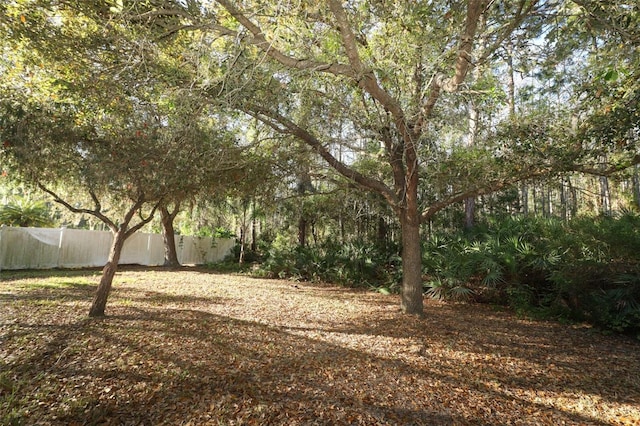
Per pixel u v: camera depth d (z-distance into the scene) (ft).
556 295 28.71
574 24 17.02
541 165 22.16
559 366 16.85
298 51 18.78
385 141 24.64
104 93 18.22
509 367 16.39
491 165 23.68
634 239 25.09
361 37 21.66
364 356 16.74
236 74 17.57
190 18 16.26
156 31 17.53
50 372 12.80
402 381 14.23
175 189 19.56
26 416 10.17
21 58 18.07
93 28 17.97
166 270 50.08
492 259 30.37
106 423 10.21
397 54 19.43
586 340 21.62
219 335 18.31
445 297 33.22
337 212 46.93
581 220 29.81
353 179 25.04
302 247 50.55
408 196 24.80
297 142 24.53
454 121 20.01
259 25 17.62
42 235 41.37
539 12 19.34
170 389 12.26
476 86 20.06
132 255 53.16
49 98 18.01
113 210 41.45
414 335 20.66
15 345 14.83
